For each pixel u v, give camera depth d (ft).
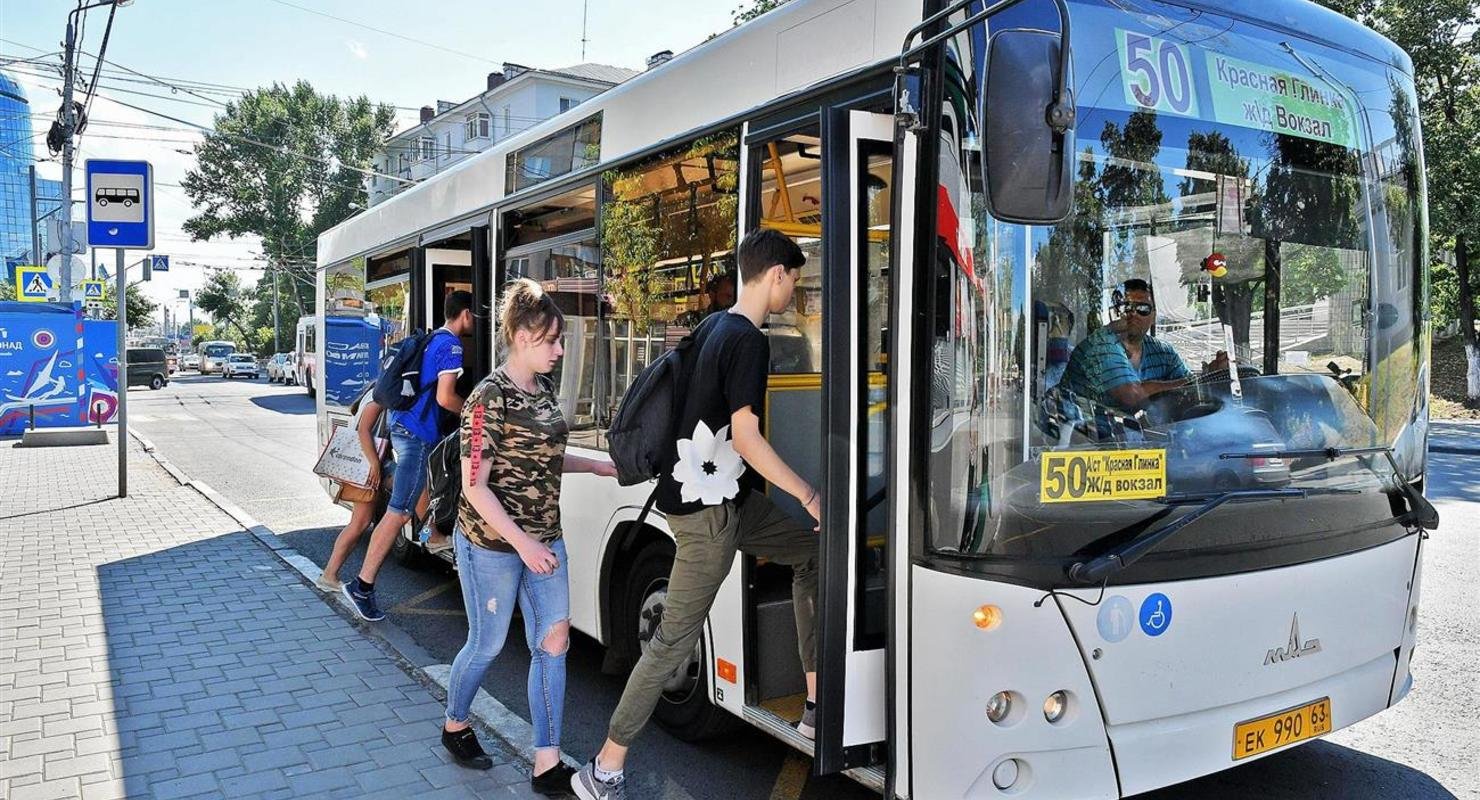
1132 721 9.93
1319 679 11.14
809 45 11.78
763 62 12.55
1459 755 14.43
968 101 9.43
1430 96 76.79
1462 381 85.05
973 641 9.50
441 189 22.35
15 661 17.40
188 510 33.50
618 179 15.51
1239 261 10.80
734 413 10.92
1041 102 8.66
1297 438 11.03
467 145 193.47
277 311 217.97
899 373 9.96
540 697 12.50
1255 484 10.59
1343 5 73.97
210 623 19.71
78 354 65.10
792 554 12.09
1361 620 11.50
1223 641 10.32
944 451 9.64
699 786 13.69
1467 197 74.90
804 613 12.19
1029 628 9.45
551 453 12.25
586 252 16.40
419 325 23.48
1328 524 11.07
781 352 14.39
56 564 24.88
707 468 11.33
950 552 9.60
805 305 14.46
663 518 14.05
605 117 15.93
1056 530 9.51
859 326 10.37
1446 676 17.62
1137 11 10.30
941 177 9.56
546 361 12.02
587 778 11.90
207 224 201.26
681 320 14.01
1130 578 9.77
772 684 13.20
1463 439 59.11
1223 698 10.37
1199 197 10.55
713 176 13.35
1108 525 9.74
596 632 15.93
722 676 13.32
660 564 14.57
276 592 22.15
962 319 9.48
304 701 15.56
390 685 16.30
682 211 14.05
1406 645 12.20
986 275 9.41
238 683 16.34
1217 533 10.21
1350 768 14.02
